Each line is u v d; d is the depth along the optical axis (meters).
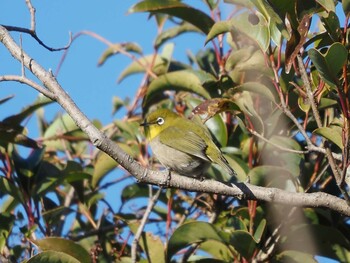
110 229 13.41
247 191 9.73
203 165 12.12
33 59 9.32
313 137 12.82
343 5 10.22
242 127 12.28
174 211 13.73
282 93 10.77
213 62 14.53
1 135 12.70
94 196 13.53
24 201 12.81
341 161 10.71
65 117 15.19
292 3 10.49
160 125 12.60
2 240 12.18
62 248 11.64
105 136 9.15
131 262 11.71
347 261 11.55
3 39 9.48
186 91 13.09
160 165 14.18
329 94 10.87
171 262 12.64
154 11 12.89
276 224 11.71
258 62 11.55
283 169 11.27
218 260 11.91
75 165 13.16
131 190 13.77
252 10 11.45
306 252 11.55
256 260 11.53
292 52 10.37
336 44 9.41
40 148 13.09
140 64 15.12
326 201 9.74
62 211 13.57
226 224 12.45
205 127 12.68
